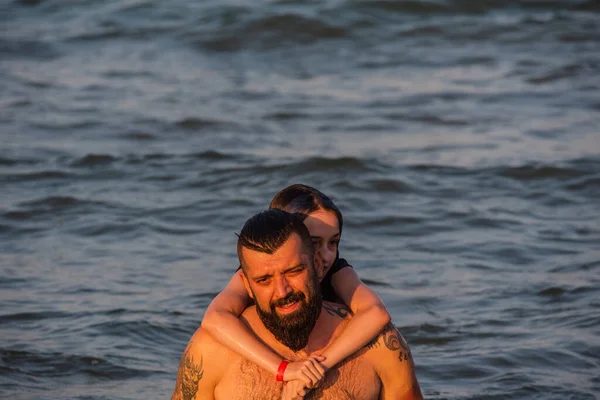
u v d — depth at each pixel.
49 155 19.12
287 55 30.55
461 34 32.09
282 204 6.53
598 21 33.69
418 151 19.39
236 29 32.12
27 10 36.66
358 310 6.38
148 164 18.52
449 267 12.94
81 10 35.97
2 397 8.92
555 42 31.19
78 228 14.86
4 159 18.72
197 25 32.97
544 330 10.62
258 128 21.58
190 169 18.20
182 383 6.29
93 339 10.34
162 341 10.38
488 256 13.39
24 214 15.49
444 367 9.73
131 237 14.43
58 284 12.23
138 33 32.81
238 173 17.83
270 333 6.25
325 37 31.81
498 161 18.36
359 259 13.34
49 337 10.39
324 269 6.57
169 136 20.83
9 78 27.05
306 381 5.91
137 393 9.11
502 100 24.14
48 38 32.56
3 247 13.95
